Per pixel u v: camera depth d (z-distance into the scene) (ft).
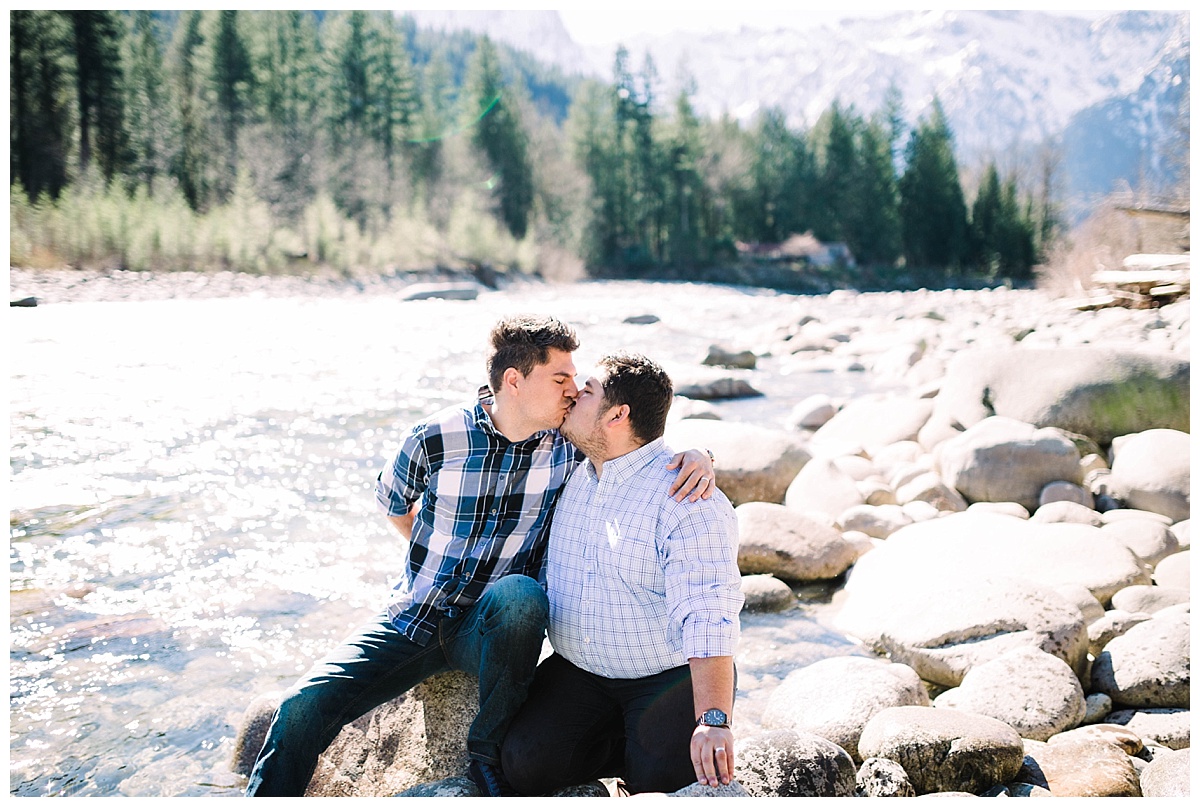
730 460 17.62
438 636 7.76
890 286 161.79
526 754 7.12
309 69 118.52
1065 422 19.98
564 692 7.48
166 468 17.88
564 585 7.54
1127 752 8.48
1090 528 13.32
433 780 7.76
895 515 15.57
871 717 8.77
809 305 71.26
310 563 13.33
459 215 103.65
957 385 21.98
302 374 28.94
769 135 195.21
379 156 113.50
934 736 7.87
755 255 172.45
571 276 115.55
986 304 61.52
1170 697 9.46
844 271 166.81
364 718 8.13
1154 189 53.52
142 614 11.41
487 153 141.38
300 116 105.19
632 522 7.14
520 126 150.92
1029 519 15.89
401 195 107.04
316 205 84.74
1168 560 13.07
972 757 7.72
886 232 174.91
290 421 22.39
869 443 21.93
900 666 9.82
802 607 12.73
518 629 7.16
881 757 7.89
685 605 6.80
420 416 23.54
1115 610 11.63
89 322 38.45
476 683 8.28
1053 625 10.30
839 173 182.60
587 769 7.40
